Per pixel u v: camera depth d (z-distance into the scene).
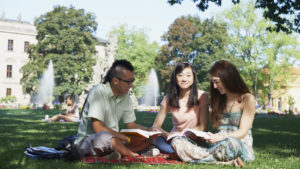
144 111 32.97
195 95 4.35
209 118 4.47
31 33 59.50
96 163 3.56
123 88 3.95
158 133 4.06
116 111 4.10
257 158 4.35
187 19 53.09
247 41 44.50
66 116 12.48
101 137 3.66
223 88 3.93
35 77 48.31
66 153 3.91
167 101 4.62
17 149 4.66
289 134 9.05
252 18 43.91
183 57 49.44
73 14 49.62
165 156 4.16
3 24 57.34
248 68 45.25
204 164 3.62
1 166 3.45
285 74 46.69
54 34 48.91
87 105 3.95
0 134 7.14
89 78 50.06
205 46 47.16
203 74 46.84
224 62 3.95
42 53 51.00
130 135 4.03
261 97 50.81
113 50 33.34
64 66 47.50
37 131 8.12
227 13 46.16
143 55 55.56
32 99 56.09
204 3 12.08
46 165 3.44
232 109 4.00
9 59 57.56
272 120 19.42
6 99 53.53
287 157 4.59
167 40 52.16
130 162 3.64
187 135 3.93
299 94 62.72
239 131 3.84
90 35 51.25
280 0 12.19
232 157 3.54
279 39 43.06
